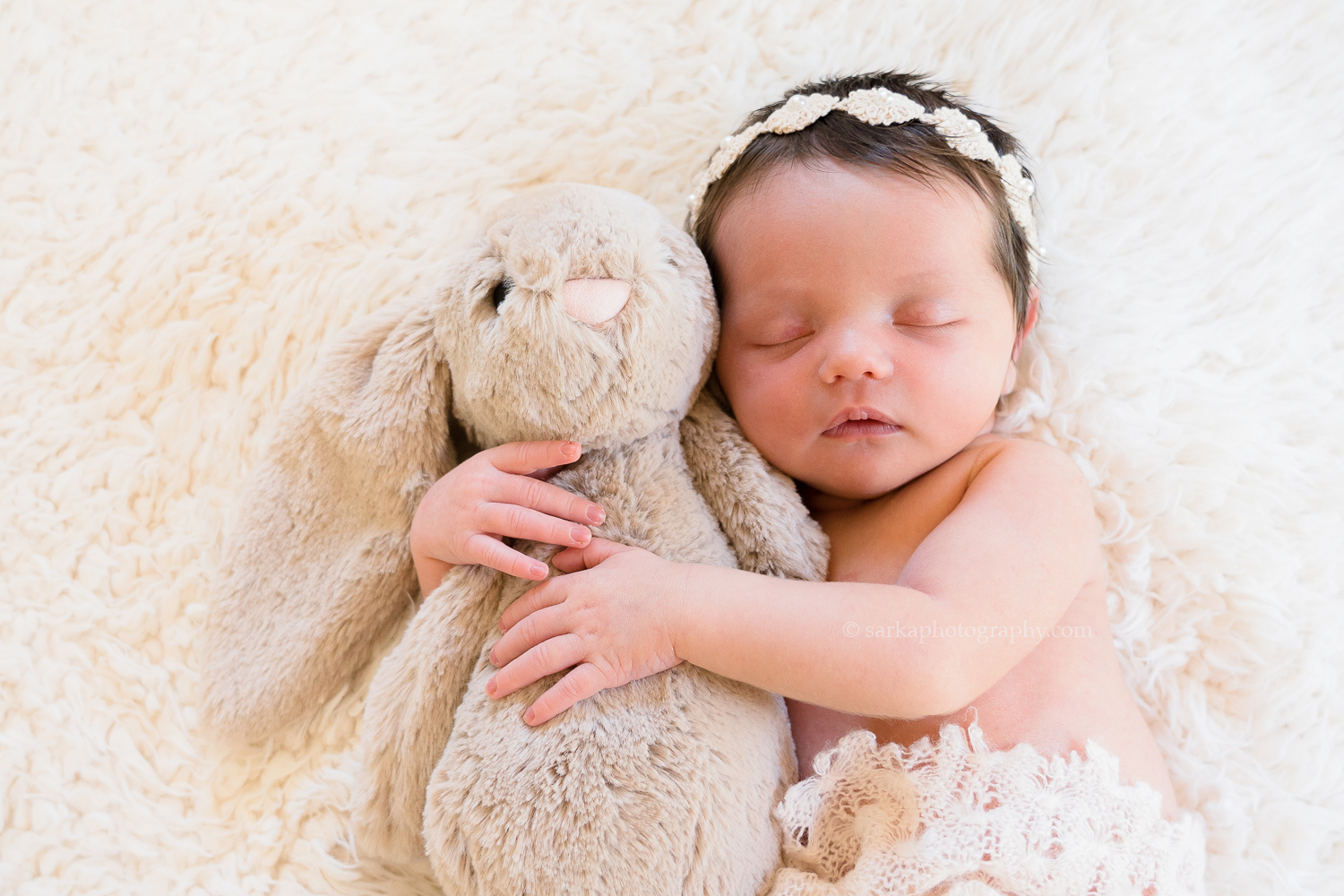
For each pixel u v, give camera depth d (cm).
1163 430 108
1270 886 98
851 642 82
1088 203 116
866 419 95
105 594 107
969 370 96
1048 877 81
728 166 105
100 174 114
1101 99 118
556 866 77
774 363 96
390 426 94
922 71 121
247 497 101
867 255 93
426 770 88
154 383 113
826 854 86
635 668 83
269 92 117
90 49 116
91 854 99
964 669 84
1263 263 114
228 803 102
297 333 112
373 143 116
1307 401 110
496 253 85
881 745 92
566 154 118
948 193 96
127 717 104
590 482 89
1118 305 113
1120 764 92
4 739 101
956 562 89
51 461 110
